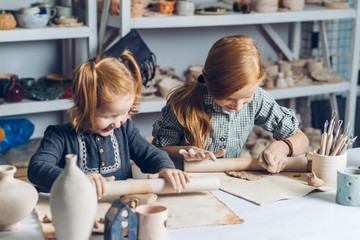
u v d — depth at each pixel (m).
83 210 1.08
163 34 3.44
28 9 2.65
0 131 1.99
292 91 3.16
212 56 1.50
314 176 1.51
